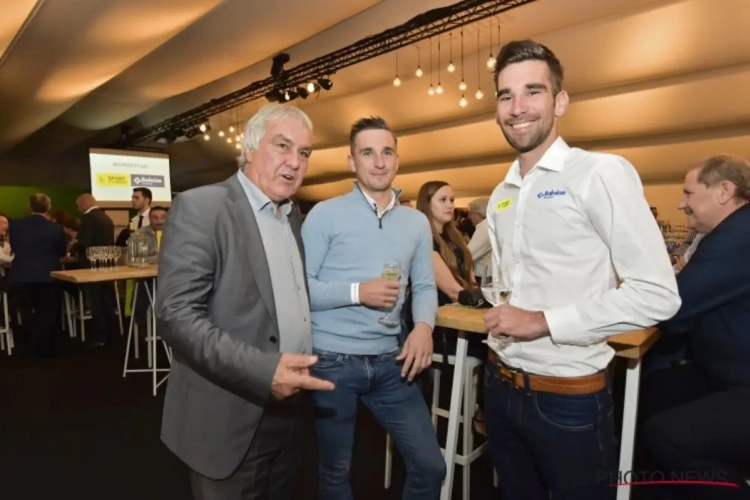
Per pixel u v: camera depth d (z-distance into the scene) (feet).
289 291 3.87
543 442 3.83
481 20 19.34
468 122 27.04
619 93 21.40
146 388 11.32
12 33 14.74
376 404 5.00
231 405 3.51
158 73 24.09
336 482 4.88
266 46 20.65
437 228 7.50
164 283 3.30
